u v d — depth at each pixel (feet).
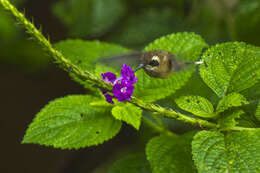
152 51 3.36
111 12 4.28
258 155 3.20
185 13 4.05
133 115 3.35
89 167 4.47
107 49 3.57
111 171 3.52
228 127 3.28
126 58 3.41
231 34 3.84
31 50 4.42
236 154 3.21
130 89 3.25
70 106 3.43
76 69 3.24
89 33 4.29
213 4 3.98
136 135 3.97
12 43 4.32
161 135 3.42
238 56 3.36
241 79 3.34
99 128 3.40
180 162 3.34
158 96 3.43
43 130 3.39
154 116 3.46
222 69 3.36
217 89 3.36
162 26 4.05
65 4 4.37
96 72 3.43
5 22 4.07
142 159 3.52
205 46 3.48
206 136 3.26
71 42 3.58
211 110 3.32
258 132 3.25
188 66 3.40
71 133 3.39
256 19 3.75
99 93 3.45
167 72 3.36
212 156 3.22
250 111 3.37
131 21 4.15
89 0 4.30
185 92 3.50
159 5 4.14
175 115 3.29
